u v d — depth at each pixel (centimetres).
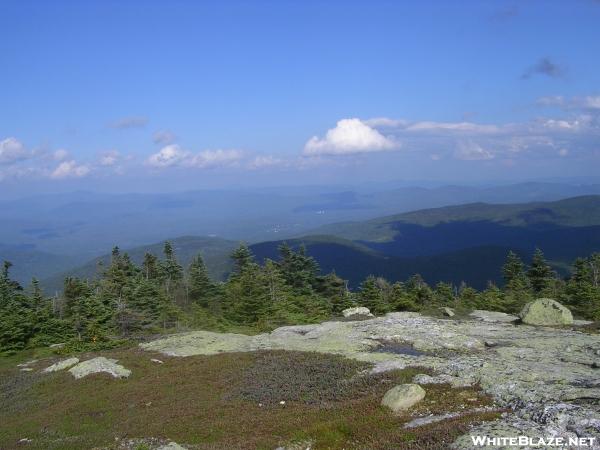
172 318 7800
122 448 2412
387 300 9056
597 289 7894
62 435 2811
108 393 3475
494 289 9094
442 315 6556
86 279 9075
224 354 4209
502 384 2453
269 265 8650
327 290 9619
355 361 3469
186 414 2831
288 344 4488
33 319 6638
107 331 6369
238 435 2383
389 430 2039
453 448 1677
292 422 2400
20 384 4150
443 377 2772
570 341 4038
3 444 2758
